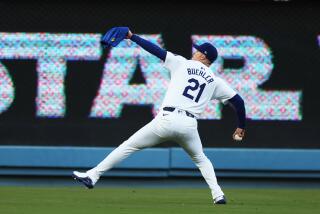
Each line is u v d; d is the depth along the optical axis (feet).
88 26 134.62
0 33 133.80
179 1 135.23
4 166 131.34
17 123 134.31
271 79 135.95
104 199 102.53
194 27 135.44
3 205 90.43
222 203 92.07
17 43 134.00
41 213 79.30
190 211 83.20
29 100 134.41
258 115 136.05
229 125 136.15
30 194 110.32
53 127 134.72
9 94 134.10
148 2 135.23
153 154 132.05
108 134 135.03
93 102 134.82
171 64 89.56
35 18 134.31
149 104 135.03
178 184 134.00
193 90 88.74
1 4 133.90
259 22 136.05
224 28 135.64
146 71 134.62
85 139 134.92
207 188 130.82
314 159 133.90
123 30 88.79
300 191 126.11
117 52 134.51
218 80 90.84
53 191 116.98
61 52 134.41
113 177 133.39
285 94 136.15
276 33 136.26
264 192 122.72
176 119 87.71
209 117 136.05
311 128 136.77
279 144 136.36
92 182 89.40
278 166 133.59
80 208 86.07
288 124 136.46
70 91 134.62
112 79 134.72
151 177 133.69
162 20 135.33
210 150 133.08
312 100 136.56
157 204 94.07
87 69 134.51
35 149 131.54
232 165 133.18
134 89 134.92
